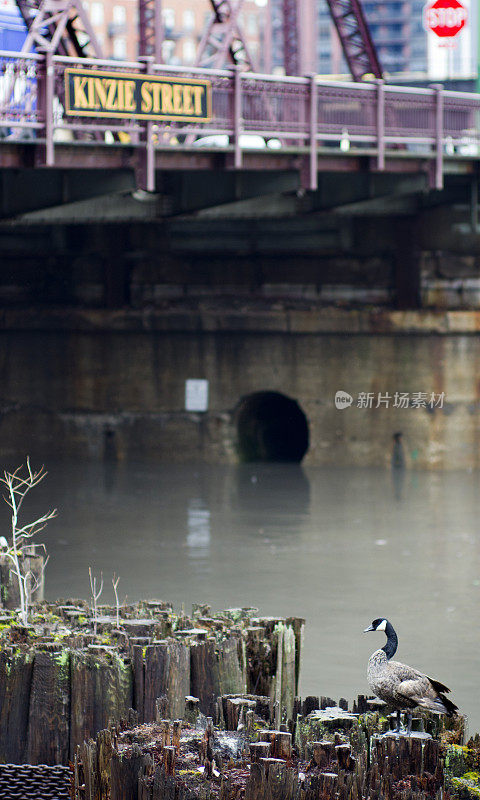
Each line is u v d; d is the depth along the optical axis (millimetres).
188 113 36438
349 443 53625
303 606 27578
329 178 45781
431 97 44188
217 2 44594
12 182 37281
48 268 55219
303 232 53125
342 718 14406
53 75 33375
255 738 13945
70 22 41062
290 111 40344
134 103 35094
